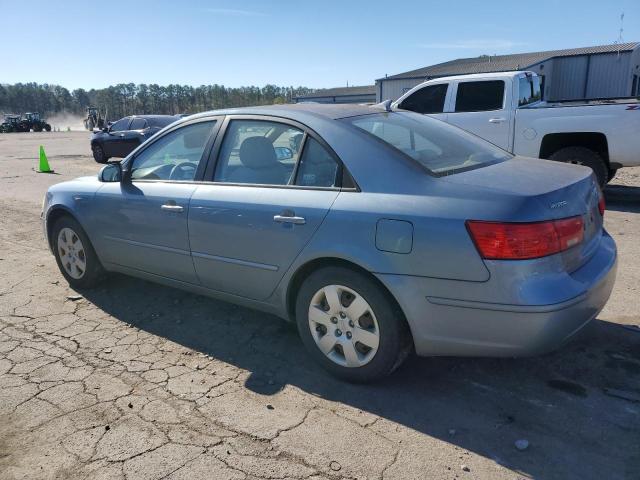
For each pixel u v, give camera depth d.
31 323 4.33
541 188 2.88
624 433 2.79
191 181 3.98
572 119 8.12
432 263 2.83
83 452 2.74
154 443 2.80
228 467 2.61
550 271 2.73
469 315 2.81
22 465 2.66
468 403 3.10
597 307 3.02
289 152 3.50
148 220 4.13
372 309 3.09
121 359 3.71
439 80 9.38
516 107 8.67
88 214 4.61
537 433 2.81
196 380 3.42
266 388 3.31
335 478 2.52
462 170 3.19
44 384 3.39
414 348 3.32
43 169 15.23
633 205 8.41
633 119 7.68
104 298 4.82
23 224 8.08
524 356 2.83
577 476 2.50
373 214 2.99
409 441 2.78
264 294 3.60
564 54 27.19
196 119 4.11
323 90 50.47
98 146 17.83
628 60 25.09
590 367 3.43
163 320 4.34
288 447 2.75
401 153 3.16
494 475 2.52
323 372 3.48
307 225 3.23
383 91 31.08
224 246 3.68
